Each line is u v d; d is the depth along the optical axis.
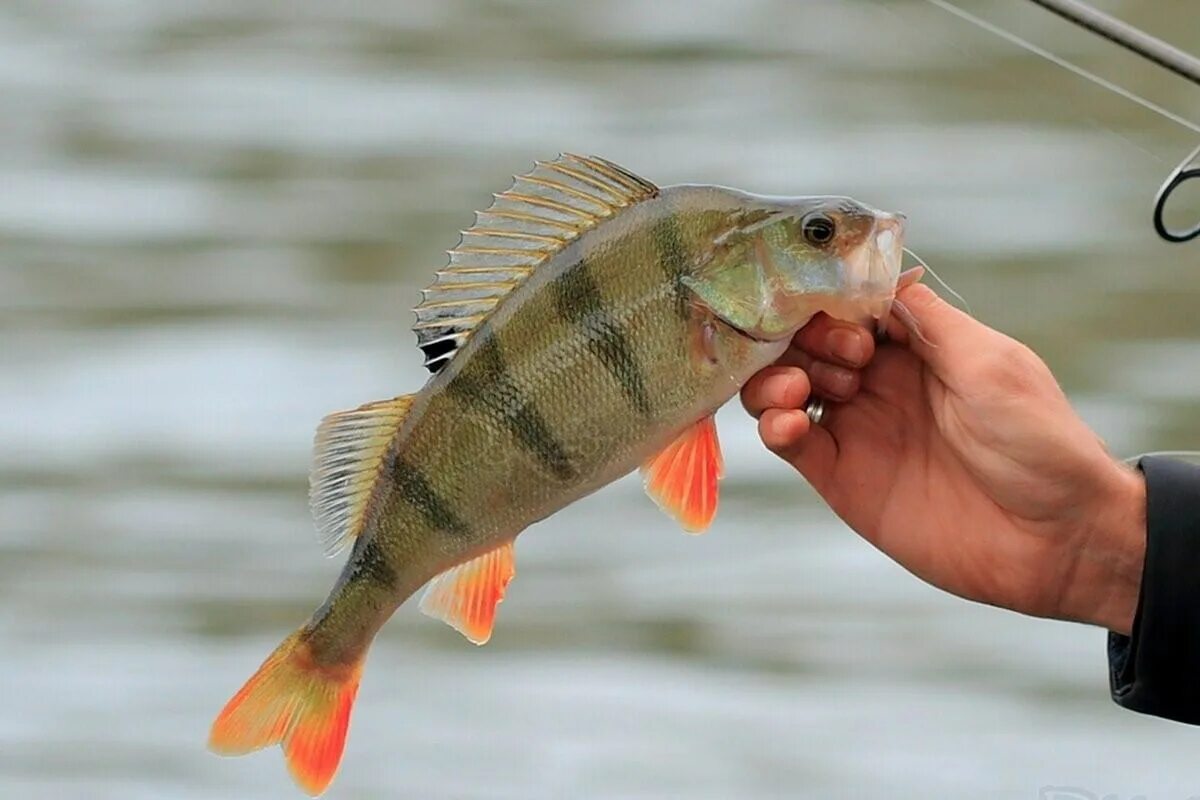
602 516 10.45
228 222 15.09
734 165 14.86
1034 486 4.25
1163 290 11.62
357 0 19.30
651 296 4.00
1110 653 4.44
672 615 9.73
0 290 13.73
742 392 4.25
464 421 4.00
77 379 12.57
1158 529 4.17
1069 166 12.29
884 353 4.44
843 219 3.98
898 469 4.49
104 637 10.00
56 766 9.01
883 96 13.89
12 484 11.43
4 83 18.20
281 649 4.11
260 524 10.97
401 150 16.28
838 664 9.28
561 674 9.34
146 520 10.99
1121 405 11.03
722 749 8.78
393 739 8.93
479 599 4.08
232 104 17.44
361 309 13.62
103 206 15.50
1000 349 4.26
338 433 4.08
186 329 13.34
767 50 15.64
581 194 4.00
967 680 9.08
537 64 17.25
